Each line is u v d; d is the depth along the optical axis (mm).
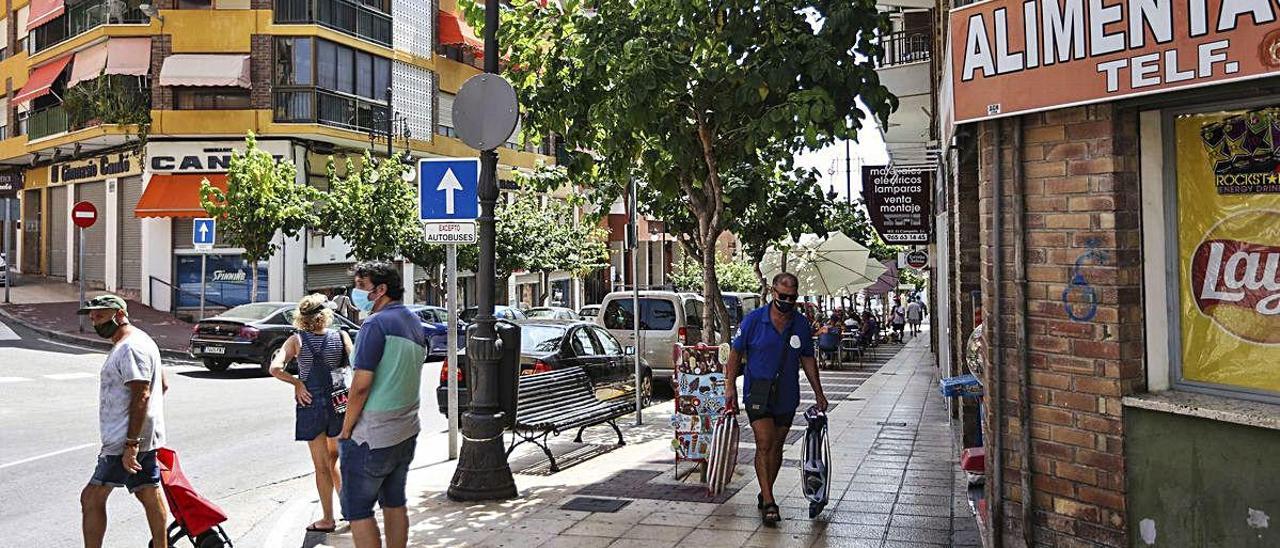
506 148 36688
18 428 10898
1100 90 4586
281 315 18156
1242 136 4496
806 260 22281
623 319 16844
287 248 28094
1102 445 4758
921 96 15195
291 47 27625
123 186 30141
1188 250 4699
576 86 9250
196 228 23281
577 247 32219
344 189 25312
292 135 27609
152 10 27484
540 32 9633
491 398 7574
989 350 5352
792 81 8492
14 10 36906
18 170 36594
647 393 14648
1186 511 4445
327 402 6648
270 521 7145
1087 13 4621
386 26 30781
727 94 9008
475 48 34562
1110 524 4719
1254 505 4195
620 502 7312
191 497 5664
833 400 14391
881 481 7992
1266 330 4414
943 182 13242
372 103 30109
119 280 30156
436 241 8797
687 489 7773
